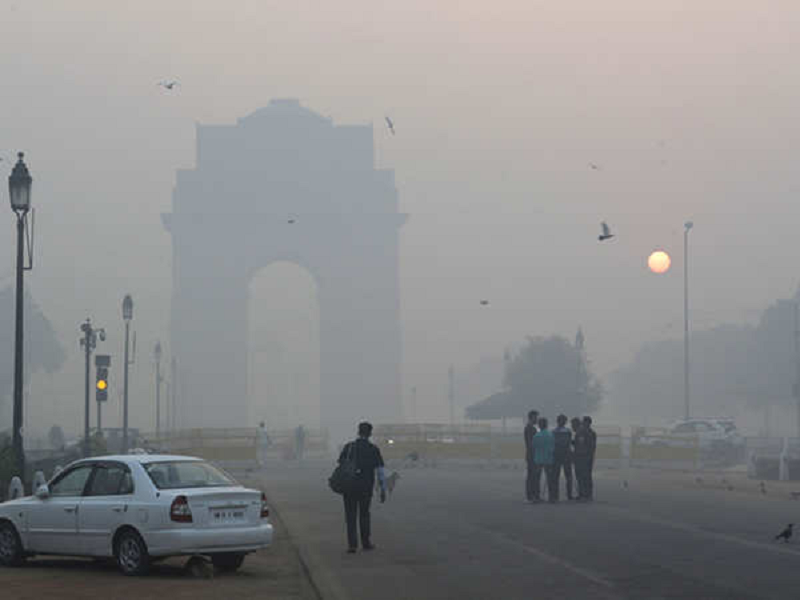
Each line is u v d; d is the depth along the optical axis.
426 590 17.00
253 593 17.02
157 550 18.34
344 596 16.53
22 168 31.20
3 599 16.33
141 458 19.42
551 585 17.17
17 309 31.33
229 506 18.70
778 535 22.91
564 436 35.50
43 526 19.84
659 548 21.77
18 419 31.27
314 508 34.69
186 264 151.38
